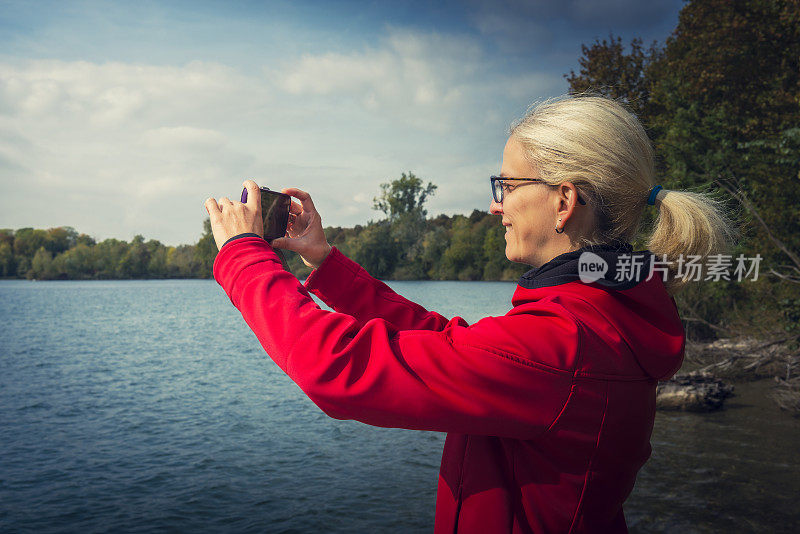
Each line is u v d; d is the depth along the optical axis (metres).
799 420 10.16
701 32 18.41
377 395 0.77
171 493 7.74
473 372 0.77
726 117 15.55
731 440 8.99
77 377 18.39
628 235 0.98
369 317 1.37
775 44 16.31
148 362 21.67
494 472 0.89
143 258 155.38
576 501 0.83
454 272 96.94
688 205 0.92
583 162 0.91
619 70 21.17
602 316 0.85
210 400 14.59
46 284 131.75
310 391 0.79
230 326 37.91
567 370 0.79
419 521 6.50
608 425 0.82
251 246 0.93
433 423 0.78
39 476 8.59
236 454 9.59
